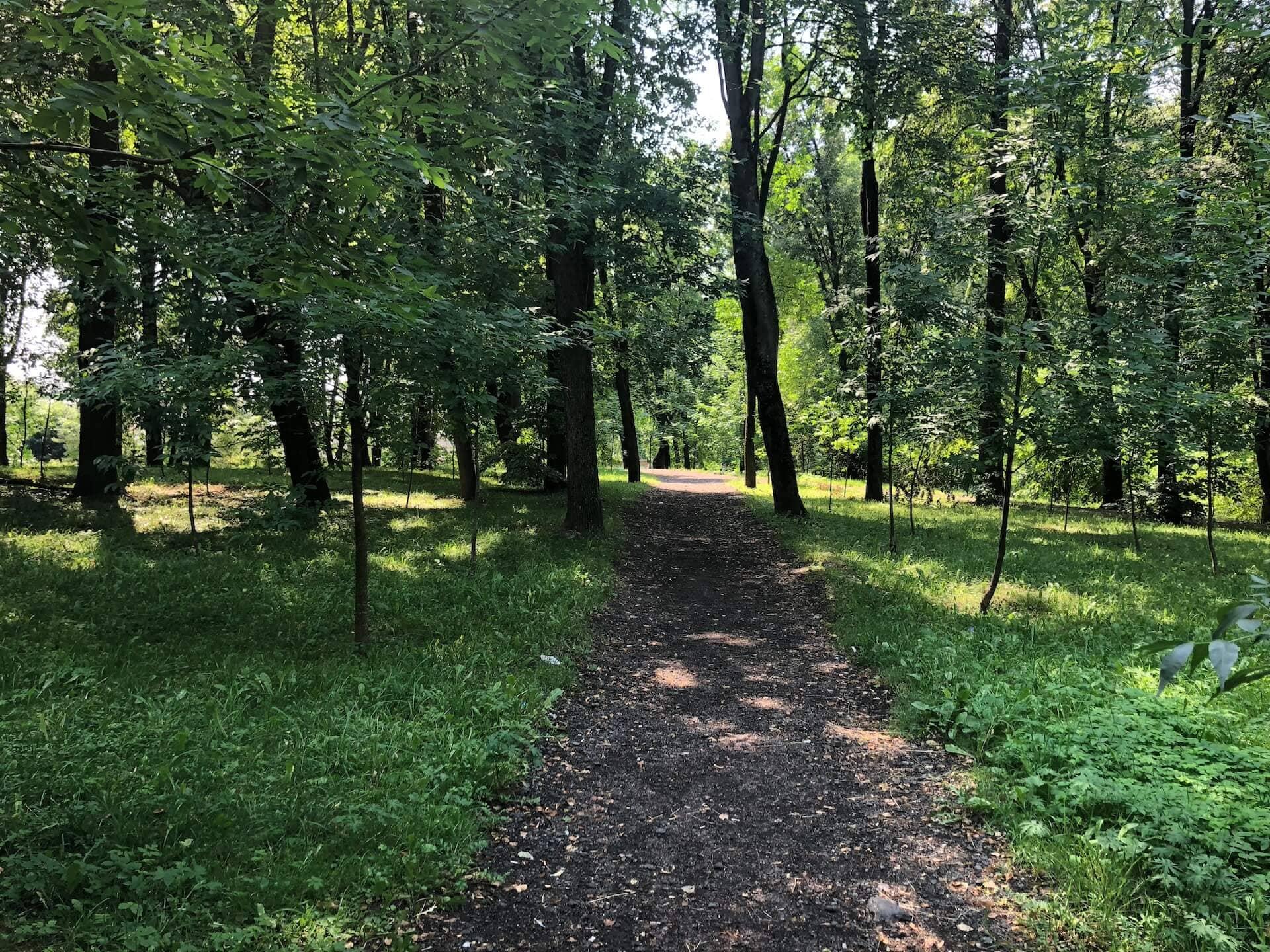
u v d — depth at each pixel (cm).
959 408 805
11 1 245
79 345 1207
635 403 3481
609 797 421
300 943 268
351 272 342
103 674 514
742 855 360
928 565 1003
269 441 868
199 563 866
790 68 1688
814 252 2564
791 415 2756
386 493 1659
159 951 254
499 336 638
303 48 763
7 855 295
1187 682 533
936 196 1171
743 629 809
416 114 341
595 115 1050
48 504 1193
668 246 1323
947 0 1500
